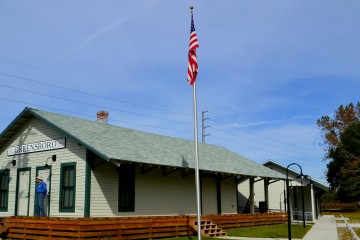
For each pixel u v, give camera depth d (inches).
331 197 3654.0
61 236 620.7
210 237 764.0
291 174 1523.1
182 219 780.0
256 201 1507.1
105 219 635.5
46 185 753.6
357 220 1497.3
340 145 2458.2
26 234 673.0
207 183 1010.1
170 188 877.8
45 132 800.9
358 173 2327.8
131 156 723.4
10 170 850.8
